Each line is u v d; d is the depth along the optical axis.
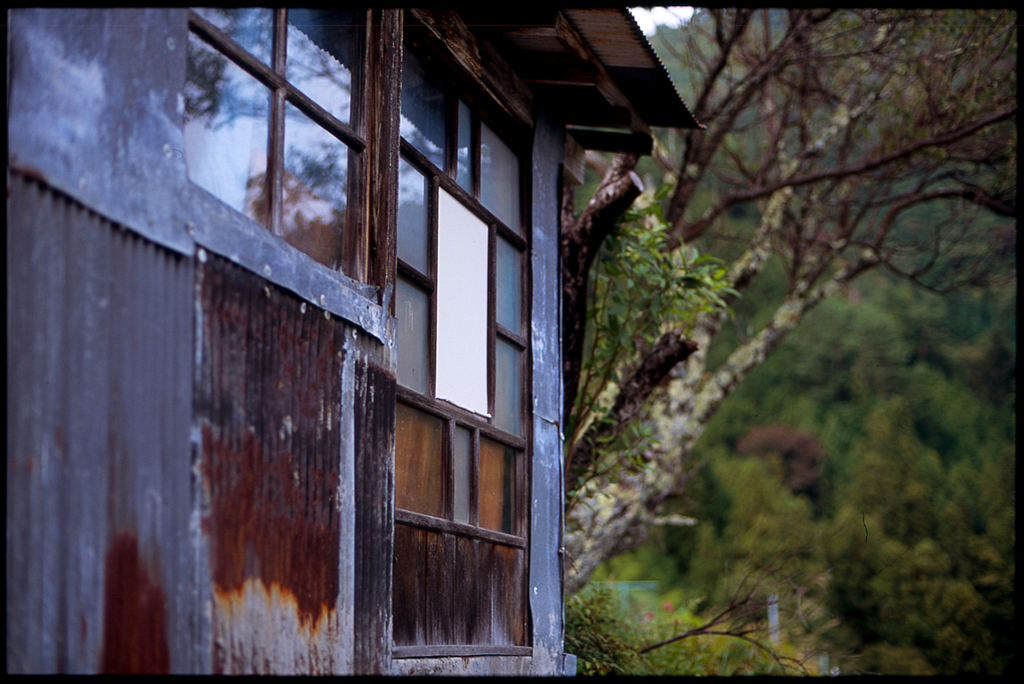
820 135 11.58
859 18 9.64
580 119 4.80
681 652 7.33
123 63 1.92
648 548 31.41
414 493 3.17
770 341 9.77
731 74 10.31
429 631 3.14
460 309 3.62
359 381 2.76
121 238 1.87
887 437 33.50
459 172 3.74
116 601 1.78
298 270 2.48
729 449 35.97
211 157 2.28
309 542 2.44
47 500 1.65
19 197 1.64
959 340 37.47
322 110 2.78
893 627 24.16
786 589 7.07
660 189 6.00
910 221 20.22
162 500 1.92
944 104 9.70
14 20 1.67
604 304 5.60
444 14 3.55
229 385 2.16
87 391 1.75
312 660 2.41
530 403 4.12
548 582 4.15
